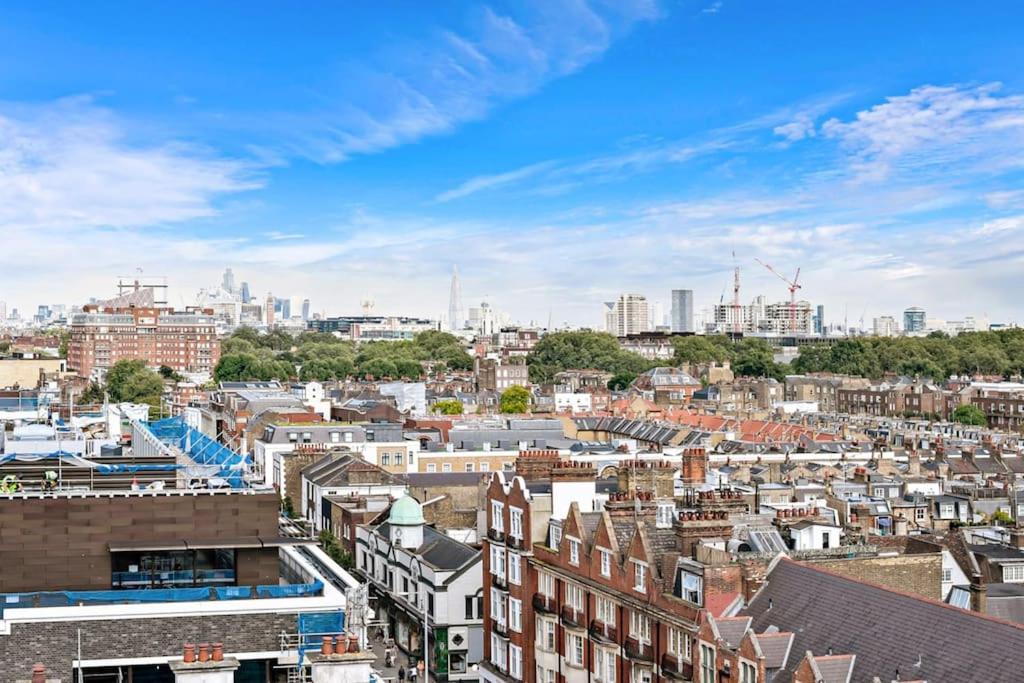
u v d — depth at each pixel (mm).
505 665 118188
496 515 121250
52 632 68875
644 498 101625
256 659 71000
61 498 76250
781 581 83625
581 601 102125
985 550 124500
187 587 77500
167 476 92250
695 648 81750
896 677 69000
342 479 191250
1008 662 64500
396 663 137875
